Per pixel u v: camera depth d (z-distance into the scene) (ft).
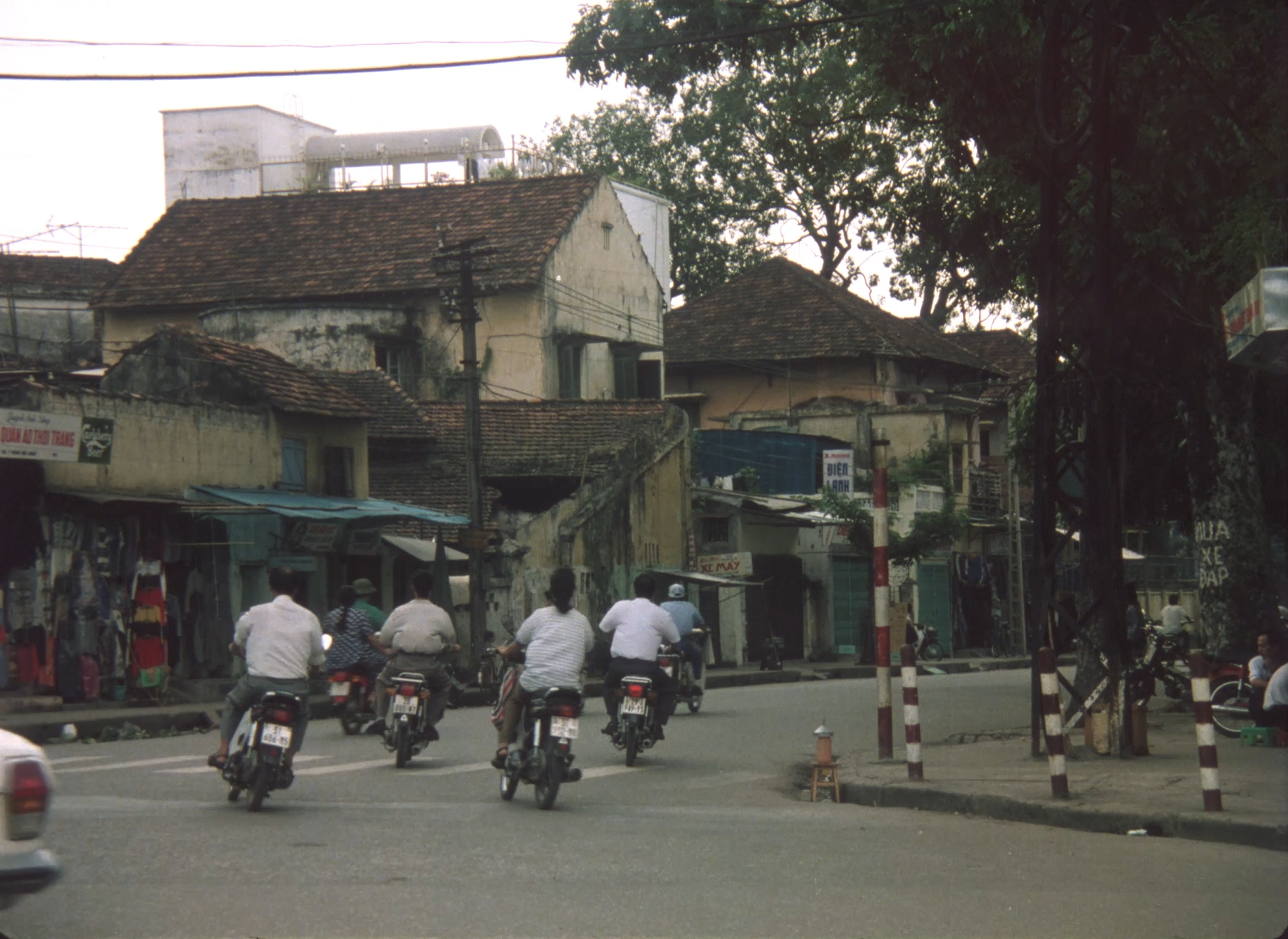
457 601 104.42
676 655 64.49
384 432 115.65
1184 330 61.62
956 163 61.87
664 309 160.35
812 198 170.81
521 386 135.13
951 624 159.63
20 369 95.86
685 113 173.47
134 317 141.08
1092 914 24.35
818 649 144.15
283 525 85.51
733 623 128.88
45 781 18.95
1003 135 55.93
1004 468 176.86
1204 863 29.60
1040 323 46.62
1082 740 51.03
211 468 81.20
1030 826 35.01
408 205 148.36
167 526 77.10
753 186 175.11
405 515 86.89
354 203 149.48
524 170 180.14
